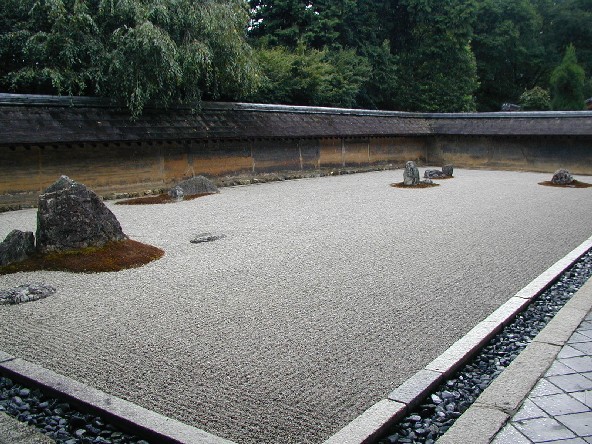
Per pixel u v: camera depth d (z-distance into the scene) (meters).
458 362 4.12
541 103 39.06
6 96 13.43
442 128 27.19
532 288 5.98
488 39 40.78
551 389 3.65
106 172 15.41
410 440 3.24
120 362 4.24
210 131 17.48
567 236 9.12
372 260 7.50
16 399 3.77
